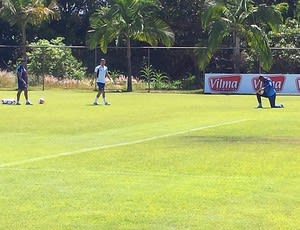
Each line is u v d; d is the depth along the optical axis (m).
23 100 35.75
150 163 13.24
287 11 60.38
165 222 8.43
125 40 57.66
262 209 9.09
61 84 52.03
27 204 9.36
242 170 12.40
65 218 8.60
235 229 8.12
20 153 14.76
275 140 17.34
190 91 50.31
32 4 53.97
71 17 68.31
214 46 49.78
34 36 67.44
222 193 10.09
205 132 19.38
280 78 45.91
